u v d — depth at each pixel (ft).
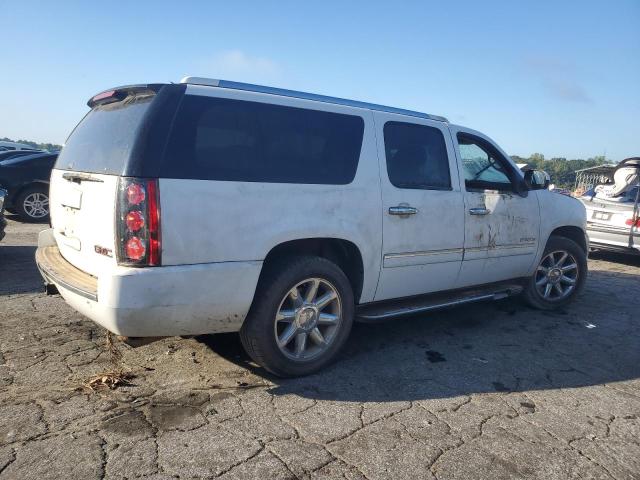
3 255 22.75
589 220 29.94
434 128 14.29
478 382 12.03
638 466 8.91
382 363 12.85
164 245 9.27
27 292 17.01
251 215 10.28
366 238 12.21
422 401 10.87
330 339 12.03
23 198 33.06
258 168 10.57
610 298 20.90
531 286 17.84
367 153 12.44
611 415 10.73
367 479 8.08
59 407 9.75
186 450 8.56
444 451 8.99
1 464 7.94
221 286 9.95
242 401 10.40
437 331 15.61
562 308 18.88
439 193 13.85
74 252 11.19
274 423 9.60
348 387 11.34
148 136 9.37
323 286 11.85
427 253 13.66
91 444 8.59
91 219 10.18
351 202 11.89
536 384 12.12
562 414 10.65
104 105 11.92
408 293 13.73
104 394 10.34
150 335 9.75
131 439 8.79
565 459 8.99
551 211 17.37
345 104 12.60
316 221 11.20
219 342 13.26
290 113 11.36
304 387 11.23
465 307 18.38
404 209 12.87
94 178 9.99
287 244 11.28
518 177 16.19
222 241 9.92
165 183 9.30
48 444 8.52
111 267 9.31
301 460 8.47
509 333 15.78
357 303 12.79
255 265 10.34
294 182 11.01
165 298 9.36
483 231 15.06
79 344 12.78
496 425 10.02
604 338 15.76
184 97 9.95
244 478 7.92
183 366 11.85
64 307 15.53
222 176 10.00
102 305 9.16
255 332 10.78
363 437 9.29
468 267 14.96
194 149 9.77
